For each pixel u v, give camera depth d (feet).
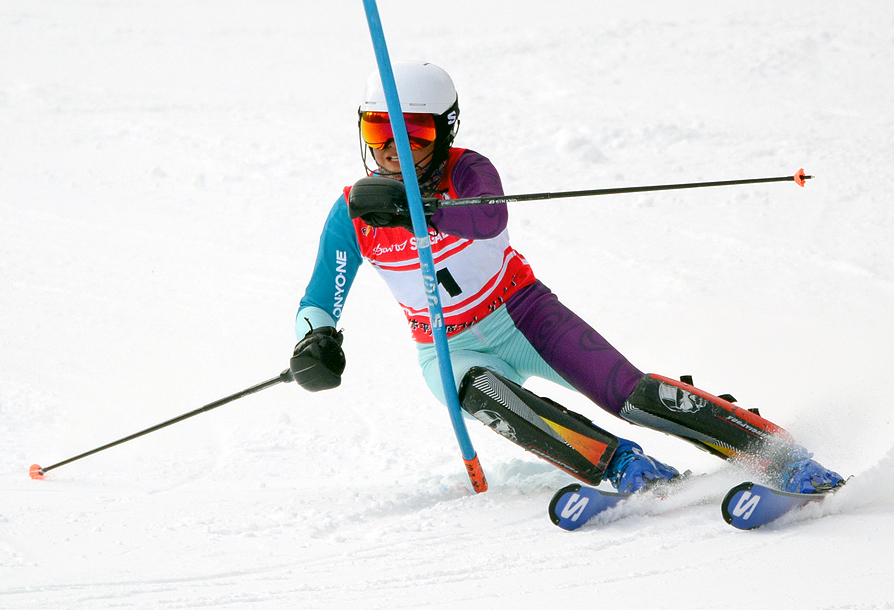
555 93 155.63
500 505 35.55
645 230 92.27
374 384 59.62
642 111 140.15
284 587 28.58
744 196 99.91
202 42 219.82
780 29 184.34
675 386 34.94
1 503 40.11
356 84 178.19
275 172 127.03
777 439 33.94
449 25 219.41
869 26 180.75
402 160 32.45
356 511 36.68
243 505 38.45
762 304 69.21
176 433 51.83
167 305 80.74
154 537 34.24
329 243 39.14
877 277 73.26
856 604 24.71
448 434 49.83
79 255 97.30
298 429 51.65
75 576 30.17
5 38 224.12
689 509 33.60
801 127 125.80
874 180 100.94
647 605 25.72
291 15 245.04
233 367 64.23
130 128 153.38
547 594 26.94
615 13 214.69
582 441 34.14
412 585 28.27
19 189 124.36
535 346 38.45
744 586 26.50
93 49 214.69
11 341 71.26
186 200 118.11
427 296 34.09
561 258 85.56
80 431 52.70
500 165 118.83
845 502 32.14
